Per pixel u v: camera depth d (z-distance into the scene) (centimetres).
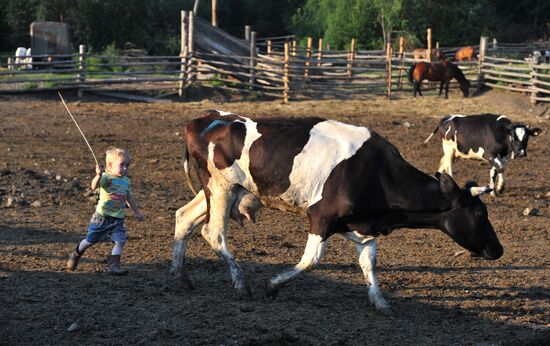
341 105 2814
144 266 864
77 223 1085
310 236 724
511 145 1392
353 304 752
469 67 3600
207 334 639
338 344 628
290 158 721
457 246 1032
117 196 808
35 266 847
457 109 2762
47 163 1588
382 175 716
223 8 7000
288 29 6469
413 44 5422
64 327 649
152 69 3669
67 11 4969
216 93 2962
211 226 772
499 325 703
